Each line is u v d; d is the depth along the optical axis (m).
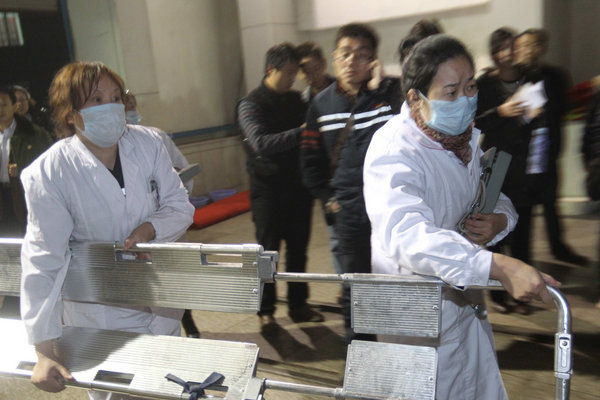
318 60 3.18
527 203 3.20
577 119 4.75
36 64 5.95
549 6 5.41
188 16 6.97
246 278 1.40
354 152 2.41
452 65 1.30
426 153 1.41
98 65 1.58
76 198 1.61
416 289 1.25
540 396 2.44
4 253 1.76
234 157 7.49
